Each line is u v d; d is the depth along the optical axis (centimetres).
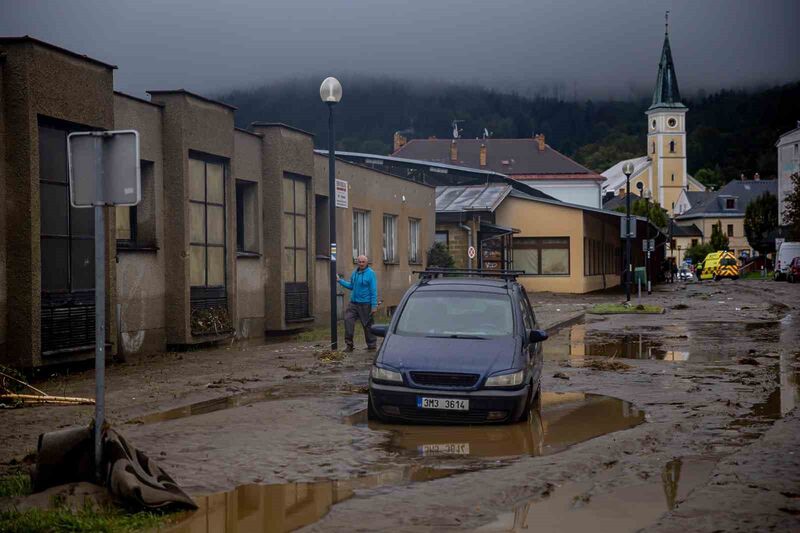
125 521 580
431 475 716
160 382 1300
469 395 941
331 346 1798
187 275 1803
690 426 928
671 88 15925
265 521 589
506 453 803
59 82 1419
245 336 2111
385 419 969
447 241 4288
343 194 1838
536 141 10338
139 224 1761
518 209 4822
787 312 2895
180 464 761
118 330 1636
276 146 2202
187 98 1797
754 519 551
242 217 2189
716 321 2548
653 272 7094
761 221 10738
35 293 1363
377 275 3041
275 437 883
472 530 558
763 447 774
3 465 767
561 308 3284
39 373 1404
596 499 630
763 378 1323
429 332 1059
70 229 1466
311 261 2414
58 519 566
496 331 1053
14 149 1355
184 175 1789
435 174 5081
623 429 920
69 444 650
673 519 552
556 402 1121
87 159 668
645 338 2056
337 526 571
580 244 4738
